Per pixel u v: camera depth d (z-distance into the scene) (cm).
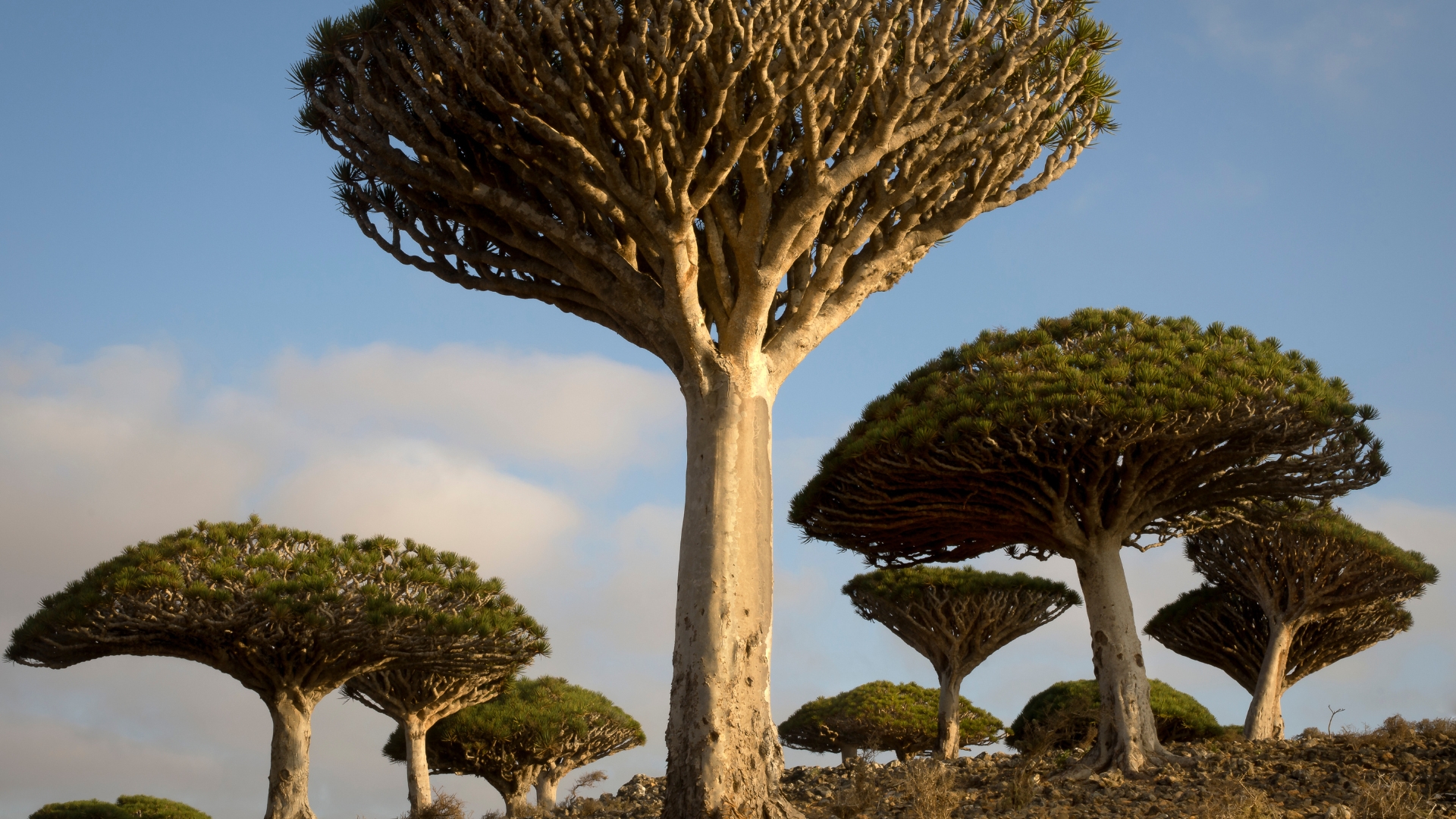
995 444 1078
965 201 963
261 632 1572
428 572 1739
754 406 858
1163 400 1053
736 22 744
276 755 1634
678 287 830
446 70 876
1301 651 2133
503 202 864
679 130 811
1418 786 861
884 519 1283
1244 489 1249
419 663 1734
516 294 945
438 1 827
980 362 1207
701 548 814
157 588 1516
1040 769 1166
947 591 2030
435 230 947
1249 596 2042
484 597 1775
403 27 888
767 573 834
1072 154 1033
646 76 751
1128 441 1078
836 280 896
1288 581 1919
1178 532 1375
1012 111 917
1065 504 1202
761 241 859
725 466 831
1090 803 960
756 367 870
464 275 950
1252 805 805
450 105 826
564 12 770
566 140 783
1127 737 1110
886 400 1260
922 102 881
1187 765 1071
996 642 2070
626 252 888
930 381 1219
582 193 816
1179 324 1234
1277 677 1917
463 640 1672
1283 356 1204
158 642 1608
